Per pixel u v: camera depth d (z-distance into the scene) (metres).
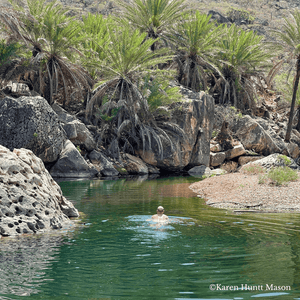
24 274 5.38
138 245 7.03
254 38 42.38
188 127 32.28
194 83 40.50
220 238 7.64
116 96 33.34
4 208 8.22
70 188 18.30
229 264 5.87
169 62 45.22
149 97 30.92
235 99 42.94
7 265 5.80
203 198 14.93
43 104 24.47
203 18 38.62
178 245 7.05
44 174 10.23
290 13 37.41
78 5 62.31
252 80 45.34
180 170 32.94
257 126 36.03
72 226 8.89
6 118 23.45
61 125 27.36
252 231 8.40
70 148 25.48
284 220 9.94
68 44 30.67
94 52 31.77
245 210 11.71
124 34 31.05
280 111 47.19
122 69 31.47
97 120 33.06
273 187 16.50
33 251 6.62
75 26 31.27
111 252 6.54
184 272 5.48
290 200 13.49
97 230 8.41
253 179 19.48
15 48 27.34
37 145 23.55
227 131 35.19
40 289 4.79
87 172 25.89
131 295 4.61
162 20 38.44
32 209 8.64
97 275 5.35
